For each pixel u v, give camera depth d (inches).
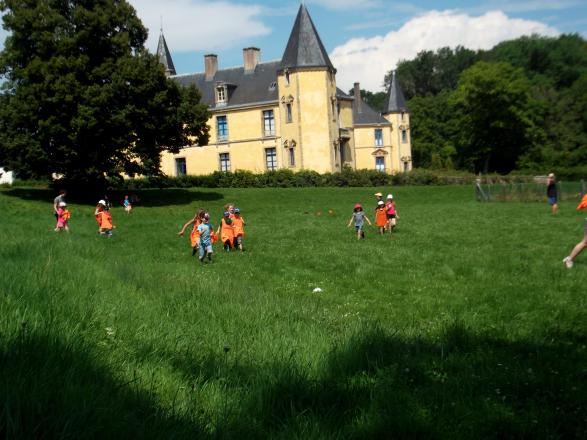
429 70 5108.3
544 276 466.9
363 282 497.7
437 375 219.5
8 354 170.2
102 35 1579.7
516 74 3235.7
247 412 169.6
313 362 220.4
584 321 316.2
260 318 295.4
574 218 1119.6
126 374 184.7
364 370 220.4
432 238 847.1
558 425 173.0
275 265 625.0
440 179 2591.0
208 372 201.3
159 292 336.5
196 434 148.6
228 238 793.6
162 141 1696.6
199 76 3053.6
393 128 3388.3
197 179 2568.9
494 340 277.0
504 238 800.9
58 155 1555.1
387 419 170.7
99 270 372.2
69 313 237.1
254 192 2139.5
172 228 1122.7
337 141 2760.8
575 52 4143.7
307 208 1772.9
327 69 2691.9
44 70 1465.3
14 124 1502.2
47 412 136.8
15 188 1947.6
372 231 1010.7
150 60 1647.4
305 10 2719.0
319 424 163.8
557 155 3221.0
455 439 164.1
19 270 311.4
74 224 1125.1
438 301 398.0
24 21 1503.4
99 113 1498.5
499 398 193.9
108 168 1635.1
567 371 224.1
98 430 134.1
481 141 3417.8
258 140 2797.7
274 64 2906.0
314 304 392.2
